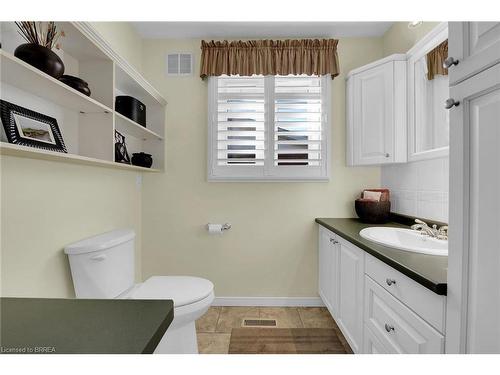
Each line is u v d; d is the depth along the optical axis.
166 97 2.40
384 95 1.99
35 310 0.62
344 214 2.40
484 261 0.69
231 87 2.35
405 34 2.07
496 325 0.66
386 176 2.32
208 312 2.27
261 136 2.39
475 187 0.72
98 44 1.39
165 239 2.41
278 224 2.40
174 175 2.40
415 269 0.97
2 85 1.07
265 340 1.85
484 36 0.69
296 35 2.36
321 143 2.37
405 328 1.04
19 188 1.16
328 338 1.88
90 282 1.40
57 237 1.37
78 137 1.53
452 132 0.79
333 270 1.96
